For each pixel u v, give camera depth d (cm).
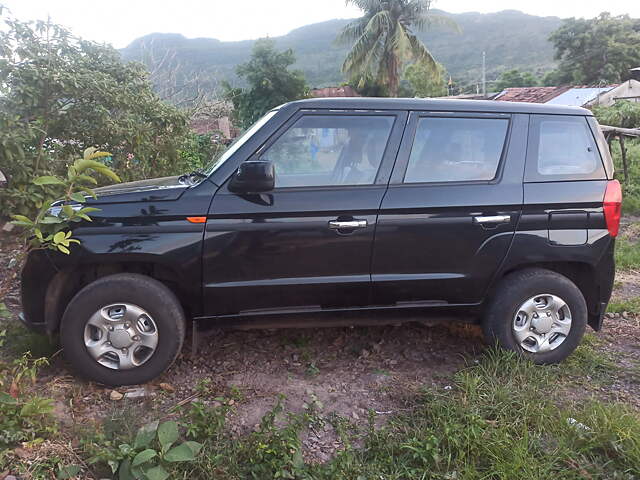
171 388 344
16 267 313
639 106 1930
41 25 649
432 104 368
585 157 379
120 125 704
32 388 326
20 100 609
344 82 3659
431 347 413
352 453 279
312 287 349
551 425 302
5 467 249
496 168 367
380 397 343
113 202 334
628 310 507
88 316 326
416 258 356
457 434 286
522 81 5675
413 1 2672
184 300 345
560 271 393
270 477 260
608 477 266
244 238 338
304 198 343
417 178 358
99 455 257
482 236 359
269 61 2494
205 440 282
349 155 358
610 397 346
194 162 1077
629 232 862
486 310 376
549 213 364
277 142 352
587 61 4453
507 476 261
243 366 378
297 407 329
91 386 339
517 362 363
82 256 326
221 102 1505
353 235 346
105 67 748
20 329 404
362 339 423
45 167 651
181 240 333
